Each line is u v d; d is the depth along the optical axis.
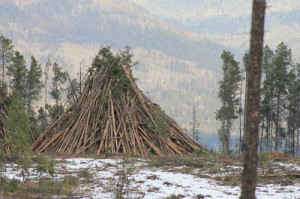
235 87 169.12
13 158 63.28
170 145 86.00
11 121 49.28
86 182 51.34
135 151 81.81
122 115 87.75
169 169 62.12
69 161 67.31
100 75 94.38
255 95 28.70
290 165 66.75
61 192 45.62
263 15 28.50
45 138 89.62
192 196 45.59
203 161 68.25
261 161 63.09
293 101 172.75
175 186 50.28
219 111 171.38
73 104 92.56
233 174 58.03
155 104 95.44
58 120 90.88
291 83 170.88
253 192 28.80
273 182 53.72
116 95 91.38
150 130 87.56
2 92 94.81
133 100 91.31
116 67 94.56
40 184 47.41
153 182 51.84
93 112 89.06
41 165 52.16
